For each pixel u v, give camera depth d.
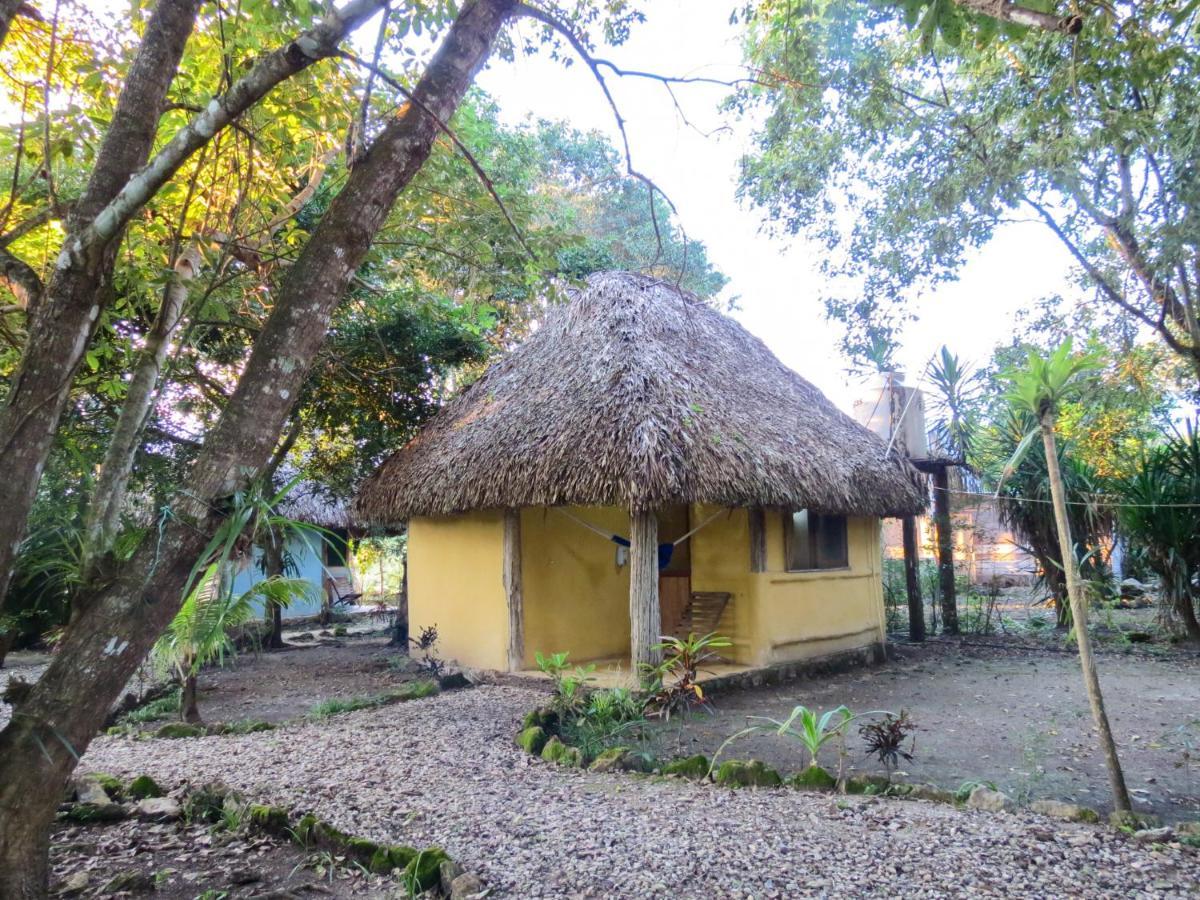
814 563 9.04
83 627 2.45
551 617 8.58
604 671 8.08
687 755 5.29
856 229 10.38
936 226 9.18
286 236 6.27
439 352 10.61
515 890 3.02
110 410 8.11
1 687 7.38
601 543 9.25
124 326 7.20
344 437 10.98
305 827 3.60
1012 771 4.93
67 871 3.23
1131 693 7.27
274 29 4.86
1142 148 7.48
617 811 3.89
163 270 4.11
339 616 16.02
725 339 9.88
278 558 10.99
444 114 3.19
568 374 8.13
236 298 6.70
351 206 2.89
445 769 4.68
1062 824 3.72
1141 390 11.34
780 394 9.40
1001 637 11.18
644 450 6.43
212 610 5.34
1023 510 10.83
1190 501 9.65
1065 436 11.80
